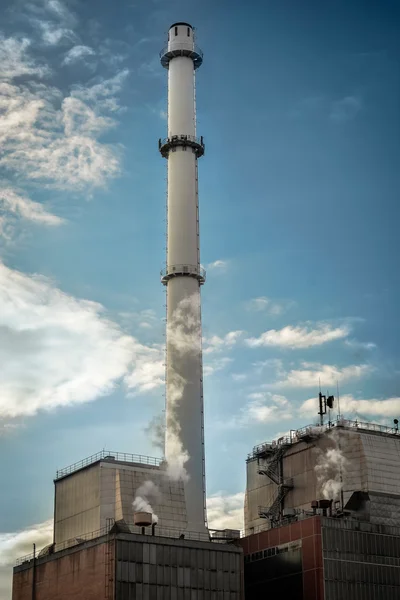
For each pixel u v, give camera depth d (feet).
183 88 499.92
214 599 371.76
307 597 391.04
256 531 472.03
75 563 376.68
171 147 493.36
